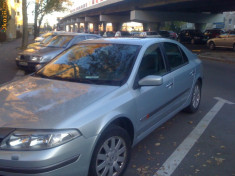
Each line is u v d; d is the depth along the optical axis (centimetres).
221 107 678
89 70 404
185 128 538
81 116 295
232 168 392
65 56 460
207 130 529
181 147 455
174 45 529
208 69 1368
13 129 276
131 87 373
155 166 395
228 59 1723
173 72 482
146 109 397
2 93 354
